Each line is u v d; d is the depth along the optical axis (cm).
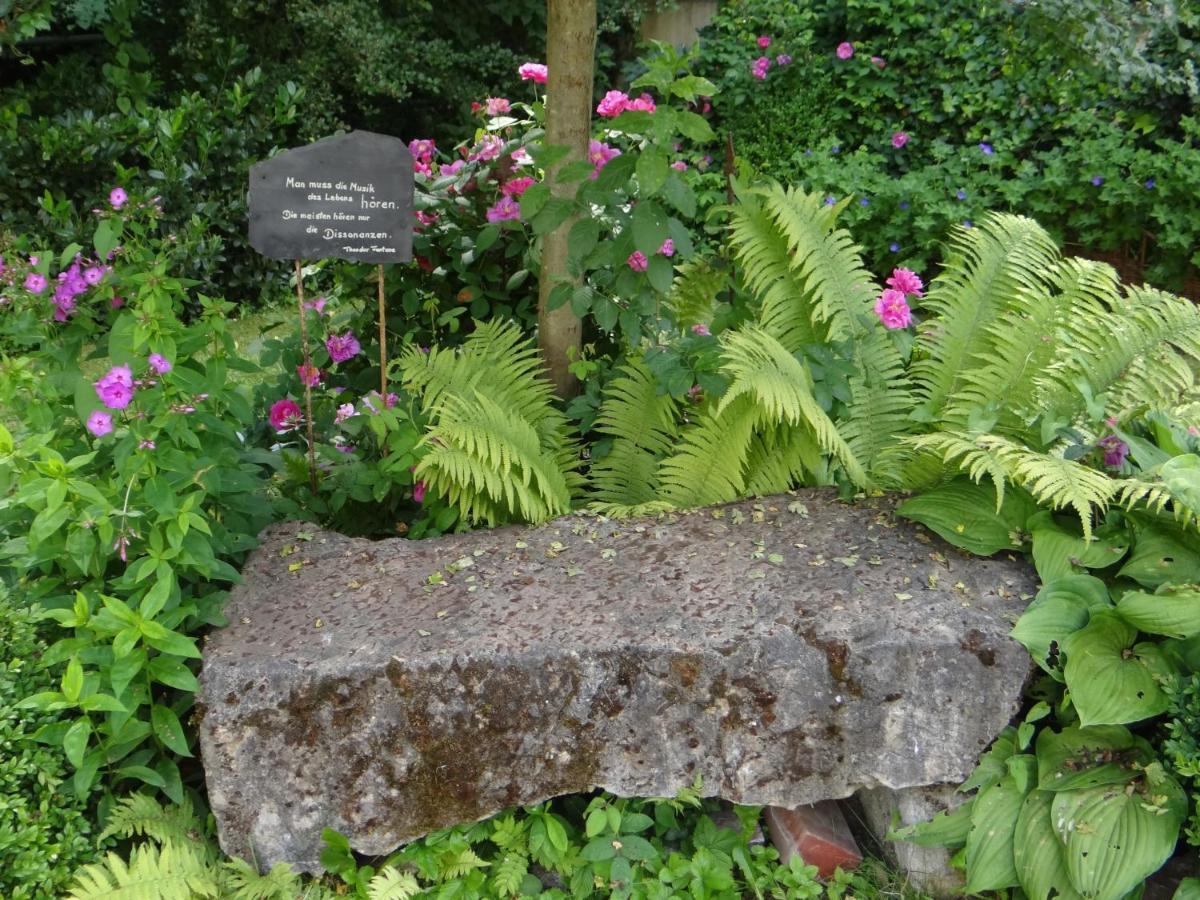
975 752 224
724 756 224
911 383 328
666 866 230
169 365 230
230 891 215
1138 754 220
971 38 633
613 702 220
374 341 372
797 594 235
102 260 271
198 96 603
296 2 654
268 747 215
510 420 289
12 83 680
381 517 326
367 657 217
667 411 314
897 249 592
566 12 301
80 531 209
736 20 696
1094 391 282
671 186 273
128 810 213
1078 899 207
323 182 274
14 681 212
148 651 220
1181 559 234
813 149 661
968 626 223
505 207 337
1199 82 554
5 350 265
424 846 227
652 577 246
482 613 233
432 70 732
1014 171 602
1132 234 568
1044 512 247
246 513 270
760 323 317
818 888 226
